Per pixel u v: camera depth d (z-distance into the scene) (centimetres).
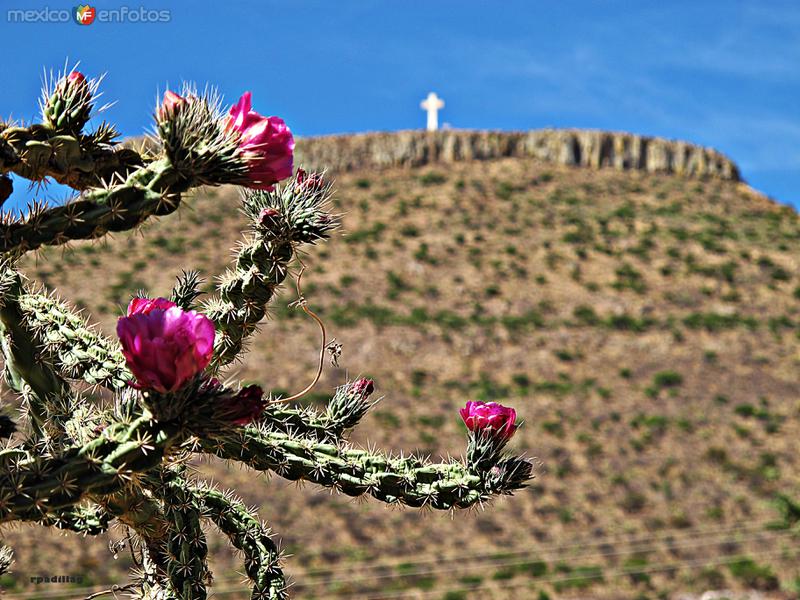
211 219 6303
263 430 301
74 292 4906
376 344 5059
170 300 332
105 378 284
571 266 6288
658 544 3203
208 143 227
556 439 4144
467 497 282
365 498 291
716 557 3077
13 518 209
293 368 4688
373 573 2933
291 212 296
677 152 8300
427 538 3200
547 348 5194
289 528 3192
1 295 280
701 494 3653
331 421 316
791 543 3158
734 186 8212
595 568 3011
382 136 8094
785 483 3762
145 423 214
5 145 223
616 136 8281
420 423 4234
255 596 314
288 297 5497
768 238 6988
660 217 7200
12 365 290
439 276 6081
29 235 223
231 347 308
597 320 5544
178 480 297
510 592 2809
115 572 2398
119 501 265
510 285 6028
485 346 5178
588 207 7356
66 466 214
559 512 3466
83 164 237
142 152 256
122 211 225
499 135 8244
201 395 211
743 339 5338
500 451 286
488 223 6969
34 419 288
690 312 5666
